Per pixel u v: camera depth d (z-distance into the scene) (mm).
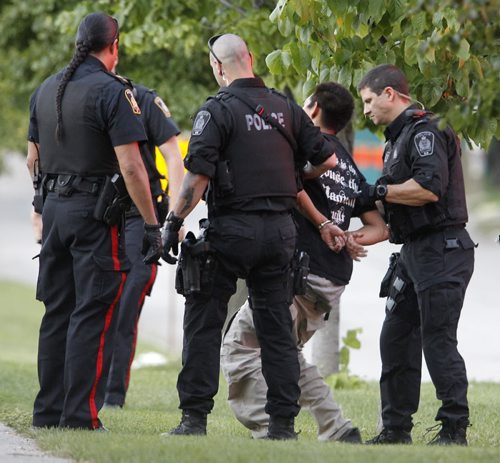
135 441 22625
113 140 24172
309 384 25922
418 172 24000
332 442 24469
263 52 39344
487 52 25609
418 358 25500
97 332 24953
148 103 31875
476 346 60469
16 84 65625
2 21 63656
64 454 21594
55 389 25797
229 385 26438
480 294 82812
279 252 24125
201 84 54688
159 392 38188
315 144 24562
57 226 24844
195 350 24500
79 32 24766
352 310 75062
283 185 24094
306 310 25906
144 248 24797
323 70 29203
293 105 24547
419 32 26906
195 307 24422
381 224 26078
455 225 24469
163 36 44156
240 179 23828
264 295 24453
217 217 24047
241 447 21703
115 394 33656
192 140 23625
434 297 24219
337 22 27422
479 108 21062
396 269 25281
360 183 26141
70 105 24359
